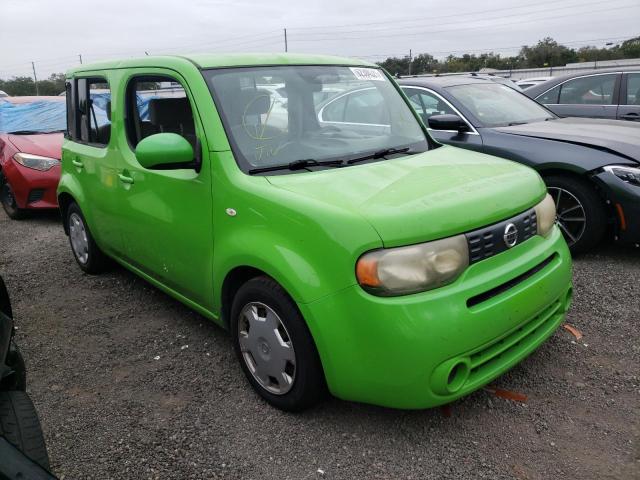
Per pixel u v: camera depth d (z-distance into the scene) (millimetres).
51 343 4004
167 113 3582
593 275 4699
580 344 3598
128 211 4012
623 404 2988
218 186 3094
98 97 4430
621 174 4738
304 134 3463
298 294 2621
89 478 2643
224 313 3312
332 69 3848
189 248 3418
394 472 2584
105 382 3463
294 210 2684
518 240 2873
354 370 2543
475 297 2598
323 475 2588
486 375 2664
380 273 2436
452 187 2840
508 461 2617
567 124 5840
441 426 2873
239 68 3475
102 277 5238
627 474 2504
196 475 2627
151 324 4219
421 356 2420
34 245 6496
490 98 6285
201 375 3479
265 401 3145
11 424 2180
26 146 7578
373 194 2727
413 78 6781
